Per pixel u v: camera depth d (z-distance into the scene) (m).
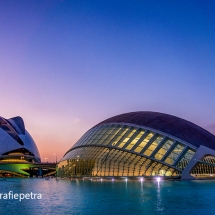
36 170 115.75
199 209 15.77
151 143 54.34
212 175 51.09
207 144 54.09
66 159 65.88
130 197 21.19
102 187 31.33
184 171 48.97
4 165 107.19
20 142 109.81
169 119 61.44
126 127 61.22
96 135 63.12
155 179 48.81
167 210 15.46
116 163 53.94
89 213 14.85
